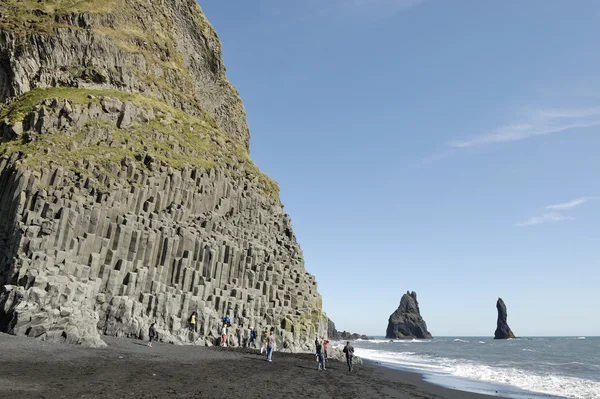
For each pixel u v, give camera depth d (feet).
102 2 213.87
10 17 182.50
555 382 124.06
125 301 121.90
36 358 72.59
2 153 131.23
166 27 249.96
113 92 180.34
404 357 241.35
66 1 207.41
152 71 218.38
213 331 143.64
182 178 166.61
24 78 170.30
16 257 107.34
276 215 221.66
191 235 152.46
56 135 141.79
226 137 231.91
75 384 57.31
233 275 165.99
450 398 85.05
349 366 115.44
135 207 141.90
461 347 402.93
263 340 158.51
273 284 181.98
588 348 379.14
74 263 115.85
